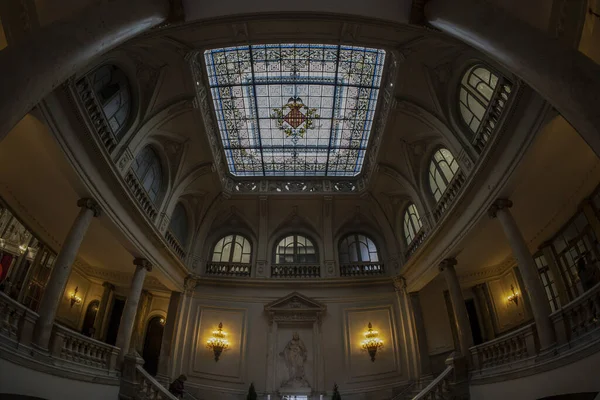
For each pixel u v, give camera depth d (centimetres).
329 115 1523
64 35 481
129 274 1530
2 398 609
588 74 416
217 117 1491
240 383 1394
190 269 1602
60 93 806
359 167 1741
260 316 1538
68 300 1398
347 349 1470
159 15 668
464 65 1048
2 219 1064
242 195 1720
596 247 996
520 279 1356
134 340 1524
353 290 1597
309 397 1366
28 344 725
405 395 1329
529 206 1108
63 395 768
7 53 422
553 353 718
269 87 1420
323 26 1020
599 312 628
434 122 1200
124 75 1097
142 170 1274
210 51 1252
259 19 907
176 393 1169
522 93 817
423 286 1491
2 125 390
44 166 990
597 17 630
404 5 700
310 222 1769
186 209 1658
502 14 530
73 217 1193
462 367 952
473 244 1309
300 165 1741
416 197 1438
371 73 1355
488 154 950
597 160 938
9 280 1103
